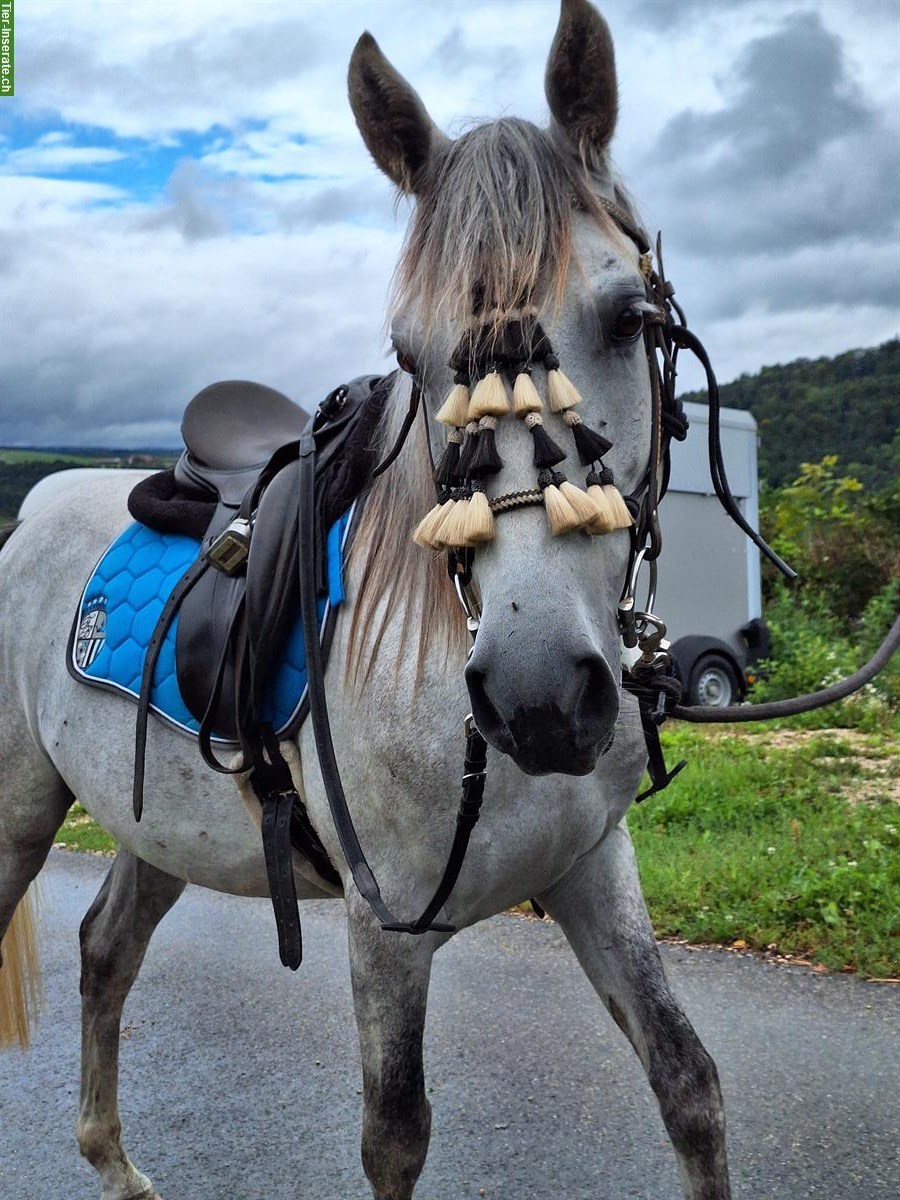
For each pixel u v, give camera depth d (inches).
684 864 175.2
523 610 56.9
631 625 66.7
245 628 81.6
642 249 71.6
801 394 940.0
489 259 61.4
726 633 366.3
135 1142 116.3
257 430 102.1
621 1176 101.5
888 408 870.4
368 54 69.9
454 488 61.6
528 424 59.9
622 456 64.7
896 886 153.7
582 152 68.3
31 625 108.0
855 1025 124.7
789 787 220.4
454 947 163.3
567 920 78.1
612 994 74.9
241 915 194.9
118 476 120.8
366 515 78.0
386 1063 70.9
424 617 71.1
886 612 382.6
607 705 57.6
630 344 64.6
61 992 163.9
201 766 87.2
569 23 68.6
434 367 64.1
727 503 82.4
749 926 151.4
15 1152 118.2
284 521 81.7
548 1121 112.0
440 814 70.6
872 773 226.5
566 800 71.6
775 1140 103.0
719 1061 118.7
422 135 70.1
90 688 96.9
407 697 70.7
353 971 73.1
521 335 60.5
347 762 74.3
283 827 78.3
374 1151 70.6
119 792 94.3
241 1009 150.2
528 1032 133.0
